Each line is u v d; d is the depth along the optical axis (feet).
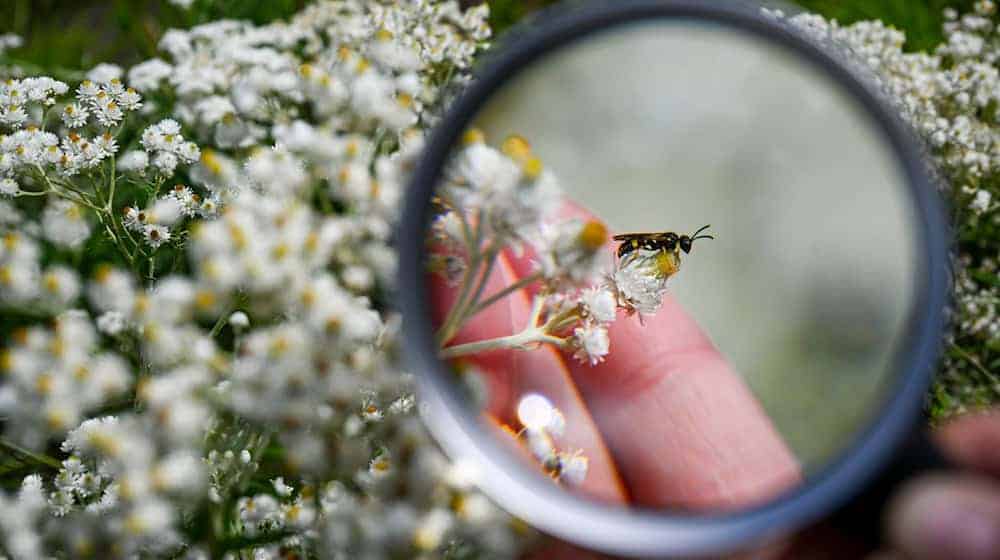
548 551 0.72
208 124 0.87
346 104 0.79
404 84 0.81
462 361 0.69
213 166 0.79
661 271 0.75
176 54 0.92
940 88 0.89
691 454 0.74
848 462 0.63
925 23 0.99
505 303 0.71
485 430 0.68
